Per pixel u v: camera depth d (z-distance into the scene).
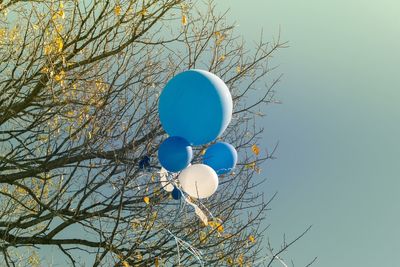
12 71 6.86
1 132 7.35
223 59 7.19
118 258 5.59
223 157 4.71
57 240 6.64
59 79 6.38
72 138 6.85
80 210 6.60
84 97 7.09
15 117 7.27
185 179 4.43
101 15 6.52
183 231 5.95
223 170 4.73
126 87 6.59
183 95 4.16
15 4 6.95
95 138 6.59
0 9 6.73
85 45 6.63
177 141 4.33
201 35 7.01
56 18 6.61
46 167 6.72
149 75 6.70
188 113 4.17
